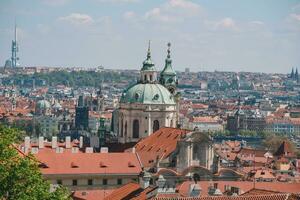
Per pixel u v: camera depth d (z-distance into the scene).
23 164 170.38
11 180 168.00
